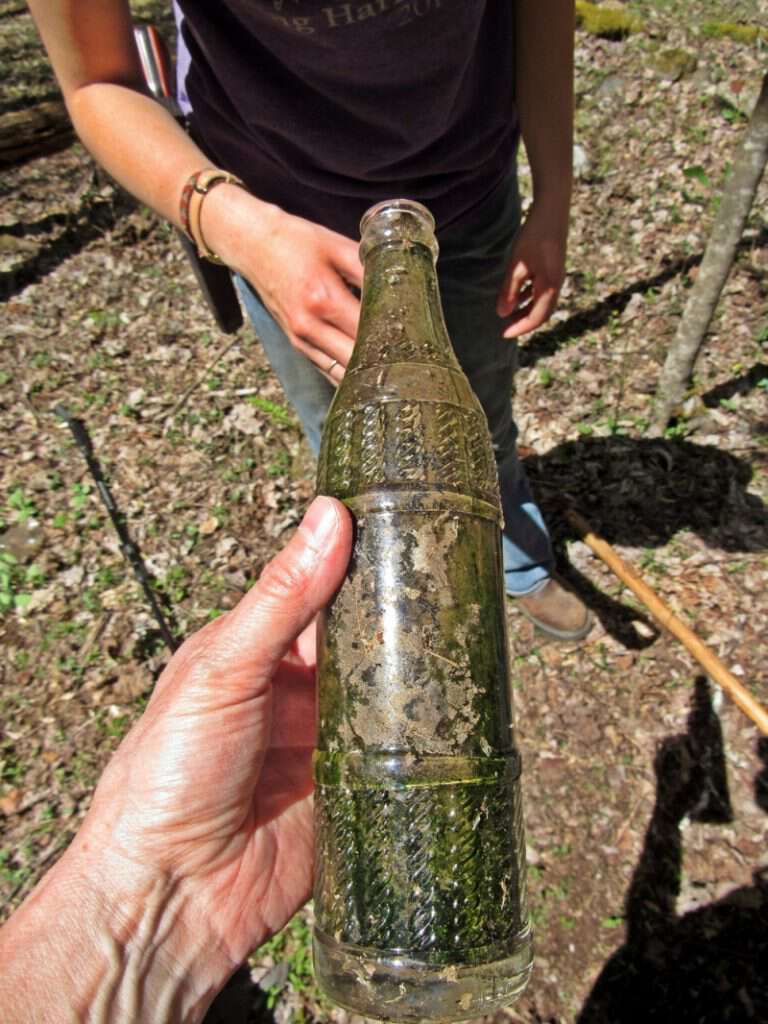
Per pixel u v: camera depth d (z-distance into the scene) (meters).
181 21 0.33
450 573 0.21
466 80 0.33
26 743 0.60
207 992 0.26
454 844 0.20
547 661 0.60
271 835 0.29
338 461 0.23
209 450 0.79
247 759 0.26
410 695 0.20
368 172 0.33
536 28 0.34
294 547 0.22
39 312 0.98
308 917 0.49
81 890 0.25
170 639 0.64
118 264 1.03
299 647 0.32
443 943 0.20
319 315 0.26
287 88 0.30
